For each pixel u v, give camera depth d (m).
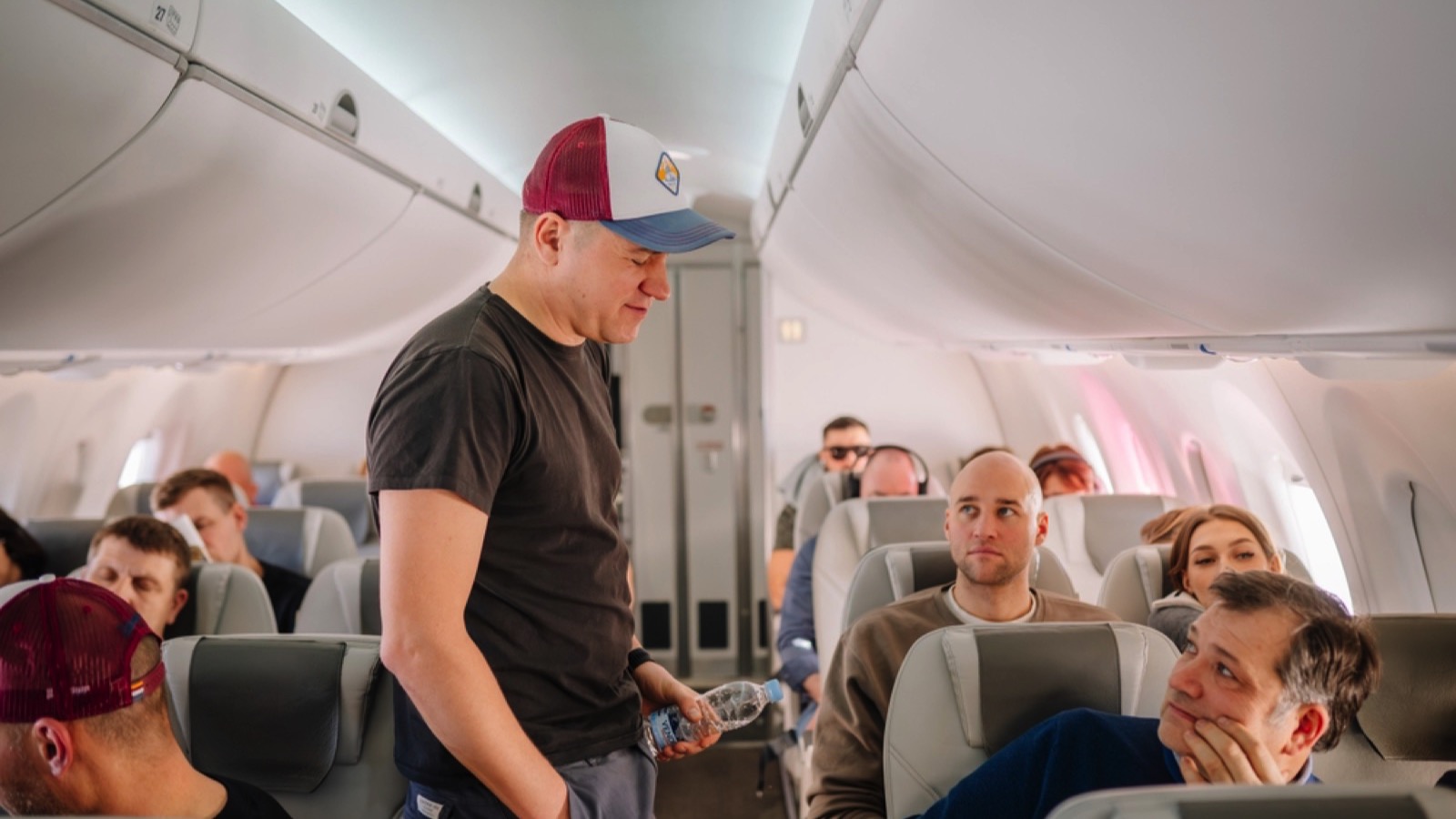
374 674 1.85
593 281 1.39
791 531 5.10
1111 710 1.88
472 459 1.25
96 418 4.68
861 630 2.27
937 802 1.77
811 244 3.79
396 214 3.28
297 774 1.84
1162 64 1.17
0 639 1.23
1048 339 2.93
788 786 4.16
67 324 2.66
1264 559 2.51
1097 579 3.67
